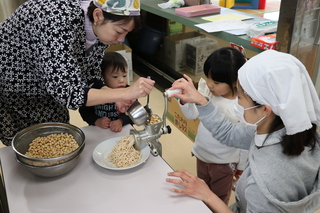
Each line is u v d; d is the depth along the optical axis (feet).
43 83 4.32
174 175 3.64
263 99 2.76
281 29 5.65
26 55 4.04
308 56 6.08
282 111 2.60
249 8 10.85
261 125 3.09
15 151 3.59
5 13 12.32
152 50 12.46
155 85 11.66
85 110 5.24
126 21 3.77
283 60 2.68
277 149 2.92
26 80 4.24
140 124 3.80
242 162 5.41
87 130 4.83
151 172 3.87
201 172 5.75
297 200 2.94
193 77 10.36
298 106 2.55
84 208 3.33
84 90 3.61
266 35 6.33
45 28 3.54
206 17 8.32
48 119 4.82
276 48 5.84
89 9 3.78
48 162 3.49
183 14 8.59
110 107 5.63
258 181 2.84
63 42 3.53
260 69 2.70
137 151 4.09
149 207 3.34
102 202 3.41
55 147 4.04
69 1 3.67
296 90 2.55
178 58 10.89
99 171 3.90
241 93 2.97
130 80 12.05
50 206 3.35
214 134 4.20
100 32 3.98
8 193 3.52
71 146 4.02
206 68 4.99
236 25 7.36
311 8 5.53
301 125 2.59
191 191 3.47
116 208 3.33
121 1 3.61
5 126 4.59
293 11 5.32
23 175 3.81
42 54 3.65
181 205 3.36
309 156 2.98
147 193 3.53
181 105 4.59
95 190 3.58
